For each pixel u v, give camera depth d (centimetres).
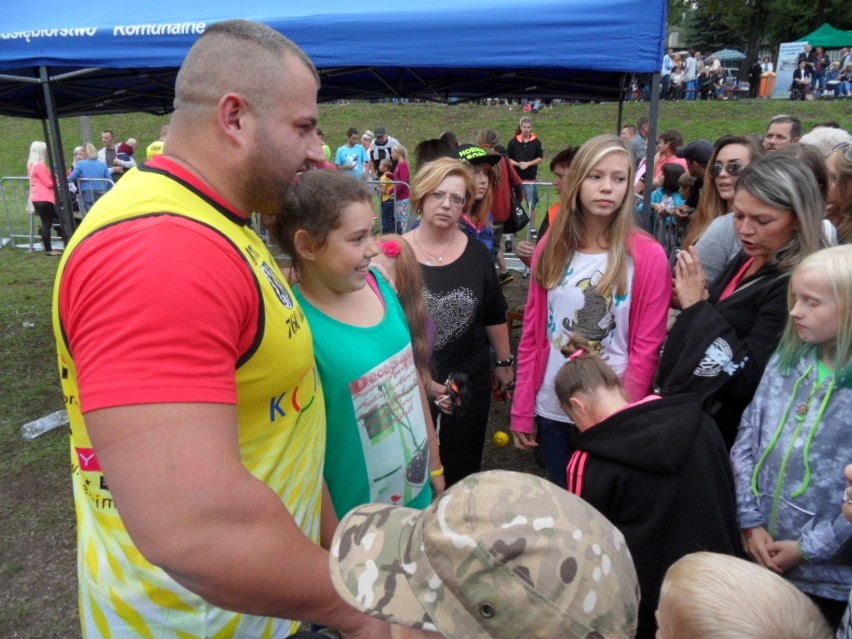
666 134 757
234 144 107
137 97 638
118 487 88
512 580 84
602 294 234
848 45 2867
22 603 268
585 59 312
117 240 93
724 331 193
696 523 171
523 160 1100
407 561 95
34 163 949
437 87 632
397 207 1026
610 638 85
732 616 97
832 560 163
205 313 92
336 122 2109
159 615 118
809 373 170
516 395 267
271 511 96
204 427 89
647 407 175
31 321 633
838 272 157
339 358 156
